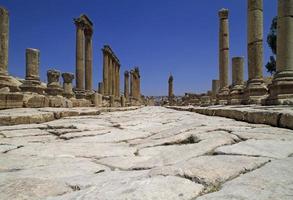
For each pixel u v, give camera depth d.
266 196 1.92
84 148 4.71
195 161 2.93
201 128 5.93
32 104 14.78
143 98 80.12
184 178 2.41
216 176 2.42
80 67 27.20
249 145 3.80
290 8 11.77
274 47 39.47
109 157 3.96
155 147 4.54
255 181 2.24
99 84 46.50
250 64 16.30
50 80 20.58
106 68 37.72
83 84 27.45
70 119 11.42
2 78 14.54
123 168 3.30
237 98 20.88
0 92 13.05
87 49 30.17
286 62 11.77
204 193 2.14
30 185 2.50
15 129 7.48
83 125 8.46
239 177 2.38
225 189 2.10
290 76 11.63
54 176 2.96
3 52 14.64
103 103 33.44
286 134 4.87
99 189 2.28
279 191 2.01
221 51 23.25
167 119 10.70
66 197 2.16
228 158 3.05
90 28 30.11
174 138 4.96
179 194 2.08
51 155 4.16
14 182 2.60
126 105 50.91
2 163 3.60
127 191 2.14
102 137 6.04
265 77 31.48
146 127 7.98
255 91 15.98
